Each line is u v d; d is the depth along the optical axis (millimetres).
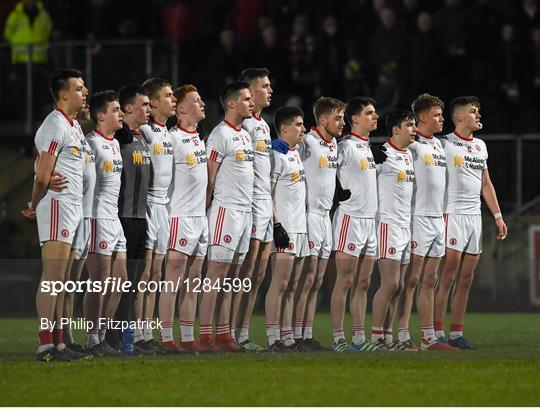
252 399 32906
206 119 81625
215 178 45250
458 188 49375
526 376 37594
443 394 33875
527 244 77625
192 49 86938
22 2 88188
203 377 36812
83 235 42156
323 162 46750
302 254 46344
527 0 82438
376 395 33656
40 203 41344
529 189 80125
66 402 32469
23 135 86938
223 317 44719
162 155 44281
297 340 46375
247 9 85438
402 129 47625
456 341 49250
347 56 83125
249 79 46812
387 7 83312
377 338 47562
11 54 88000
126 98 43562
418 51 80500
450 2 82125
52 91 41781
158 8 89812
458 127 49938
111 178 42625
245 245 45406
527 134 80188
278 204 46062
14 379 36344
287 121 46062
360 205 47000
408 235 47844
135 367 39000
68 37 90812
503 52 81875
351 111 47531
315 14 85125
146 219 43906
